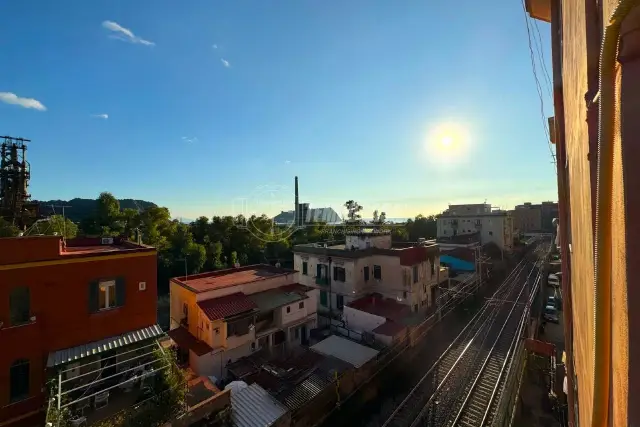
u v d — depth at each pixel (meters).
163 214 39.31
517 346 17.73
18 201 23.33
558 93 5.30
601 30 1.87
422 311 23.27
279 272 22.14
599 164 1.34
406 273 22.52
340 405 14.01
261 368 15.30
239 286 18.41
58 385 8.89
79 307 10.74
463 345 19.08
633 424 1.05
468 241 41.81
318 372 14.91
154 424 9.06
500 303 26.19
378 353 17.05
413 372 17.53
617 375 1.27
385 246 26.27
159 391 9.67
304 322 19.78
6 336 9.38
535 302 26.31
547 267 39.03
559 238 5.93
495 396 14.05
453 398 14.23
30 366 9.77
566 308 5.79
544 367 17.45
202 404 10.12
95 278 11.10
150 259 12.41
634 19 1.12
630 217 1.09
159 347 11.25
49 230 18.53
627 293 1.10
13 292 9.62
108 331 11.30
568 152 4.27
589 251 2.36
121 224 34.25
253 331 16.98
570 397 6.05
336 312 23.94
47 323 10.11
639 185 1.08
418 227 60.19
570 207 4.48
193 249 33.53
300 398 12.98
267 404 11.87
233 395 12.01
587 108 2.03
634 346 1.07
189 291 17.36
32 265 9.87
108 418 9.12
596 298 1.43
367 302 22.47
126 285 11.78
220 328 15.77
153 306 12.41
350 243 25.88
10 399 9.42
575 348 4.62
